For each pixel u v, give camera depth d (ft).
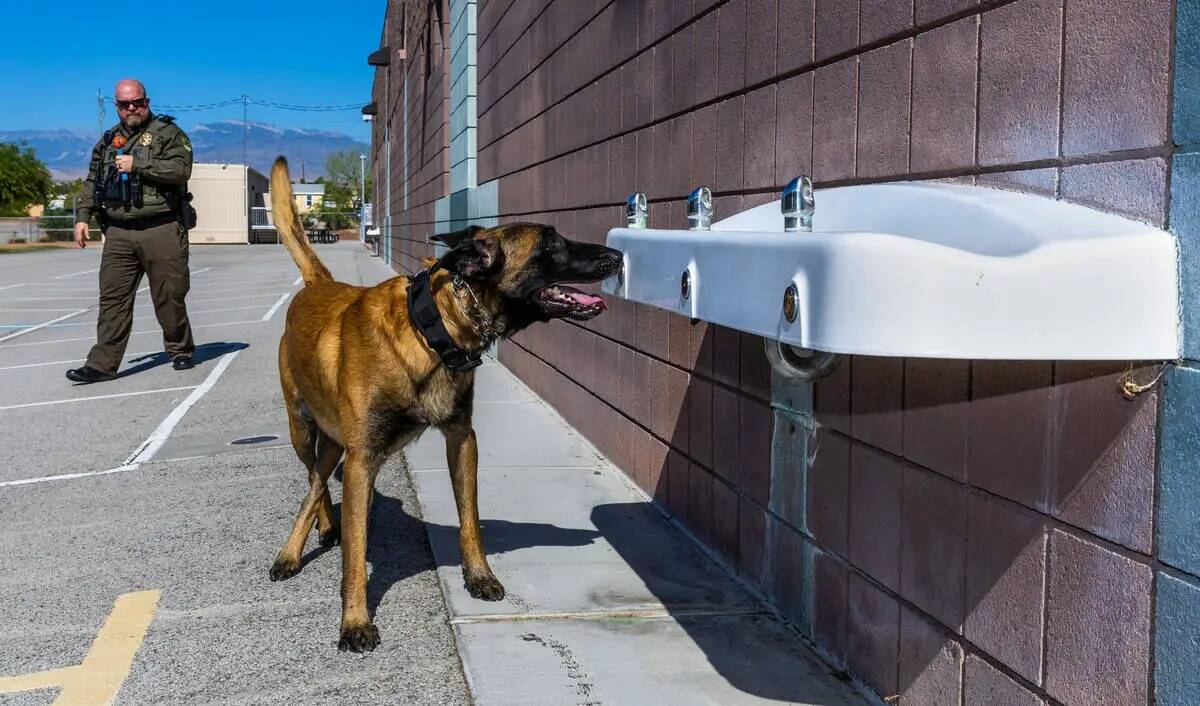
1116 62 6.75
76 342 42.93
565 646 11.48
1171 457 6.29
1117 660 6.75
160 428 24.75
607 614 12.42
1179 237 6.28
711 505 14.70
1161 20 6.36
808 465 11.54
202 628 12.42
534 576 13.76
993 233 6.91
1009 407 7.86
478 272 11.55
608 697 10.21
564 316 12.09
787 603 12.20
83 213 31.27
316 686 10.77
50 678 11.10
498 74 32.81
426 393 12.19
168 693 10.69
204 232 235.40
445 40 49.85
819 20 11.04
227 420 25.43
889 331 6.06
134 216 31.17
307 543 15.75
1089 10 6.99
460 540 13.20
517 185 29.50
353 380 12.16
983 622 8.25
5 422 26.04
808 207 7.53
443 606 12.94
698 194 10.24
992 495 8.10
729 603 12.79
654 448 17.34
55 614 13.02
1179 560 6.23
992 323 6.13
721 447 14.23
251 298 64.49
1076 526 7.13
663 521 16.34
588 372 22.00
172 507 17.88
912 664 9.38
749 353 13.17
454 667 11.16
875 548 10.05
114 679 11.04
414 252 72.49
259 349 38.86
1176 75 6.27
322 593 13.55
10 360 37.93
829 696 10.25
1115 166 6.77
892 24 9.53
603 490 18.22
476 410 25.88
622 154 18.76
